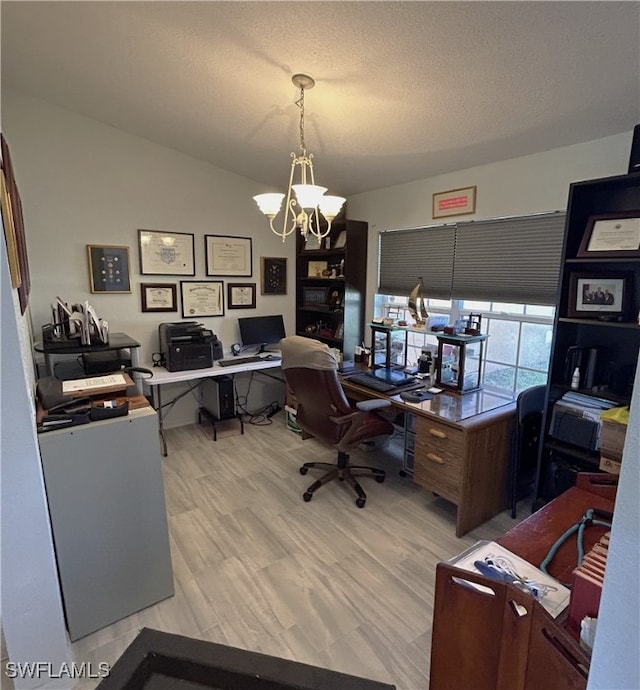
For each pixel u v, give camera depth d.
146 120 2.98
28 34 2.04
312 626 1.72
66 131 3.01
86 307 2.70
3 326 1.25
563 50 1.58
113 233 3.30
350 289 3.73
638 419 0.52
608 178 1.89
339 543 2.25
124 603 1.77
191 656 1.10
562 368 2.27
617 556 0.55
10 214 1.49
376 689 1.05
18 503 1.33
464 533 2.32
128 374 2.40
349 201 3.95
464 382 2.77
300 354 2.45
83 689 1.48
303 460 3.25
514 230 2.64
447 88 1.96
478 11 1.46
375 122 2.44
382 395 2.77
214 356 3.69
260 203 2.16
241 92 2.36
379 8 1.54
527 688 0.90
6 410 1.28
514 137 2.32
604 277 2.06
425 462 2.45
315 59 1.92
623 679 0.55
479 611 0.97
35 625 1.42
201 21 1.80
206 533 2.33
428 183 3.16
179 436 3.71
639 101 1.82
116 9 1.81
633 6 1.33
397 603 1.84
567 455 2.27
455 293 3.07
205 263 3.78
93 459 1.63
